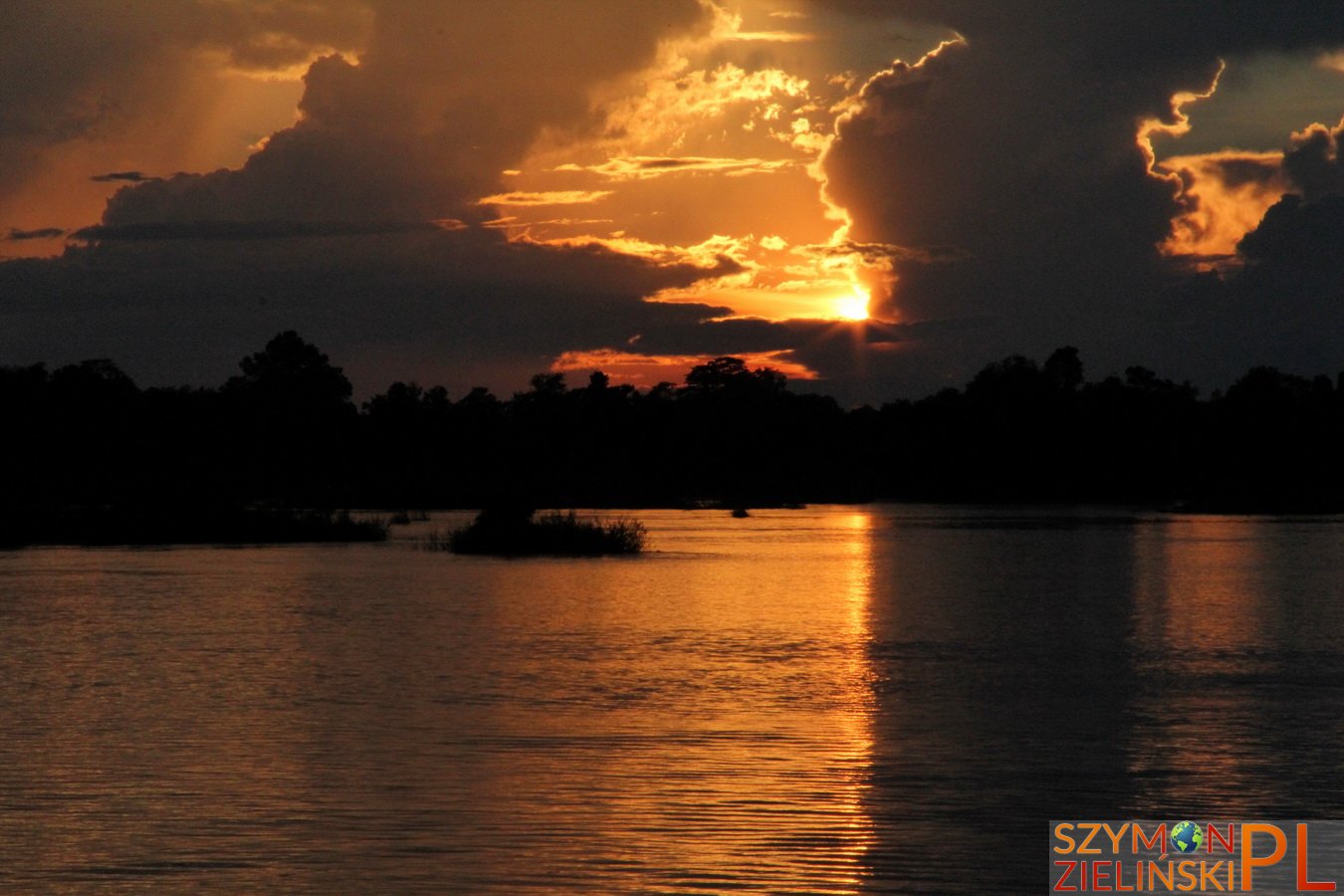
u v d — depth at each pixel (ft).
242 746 89.25
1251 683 115.96
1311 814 75.20
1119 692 111.04
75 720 97.55
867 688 112.47
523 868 65.10
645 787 78.89
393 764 84.38
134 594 193.26
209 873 64.34
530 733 93.61
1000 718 99.66
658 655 131.13
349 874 64.18
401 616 164.14
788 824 72.13
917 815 73.92
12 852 67.21
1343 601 189.26
